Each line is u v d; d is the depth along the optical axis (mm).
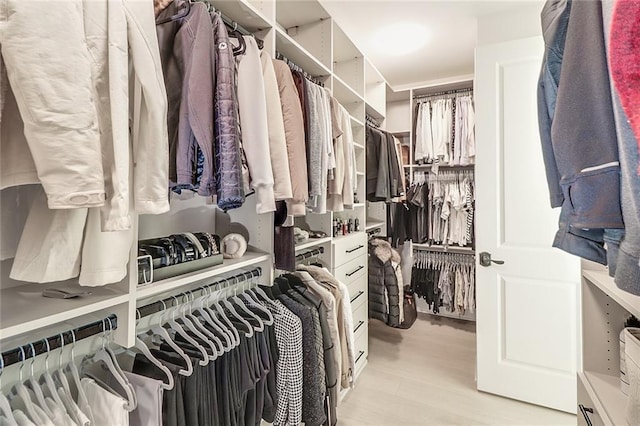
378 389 2062
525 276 1910
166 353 964
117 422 758
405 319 2785
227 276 1371
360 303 2340
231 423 1046
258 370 1165
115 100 606
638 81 507
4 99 548
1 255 715
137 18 669
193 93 821
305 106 1377
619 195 542
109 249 696
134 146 697
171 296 1090
